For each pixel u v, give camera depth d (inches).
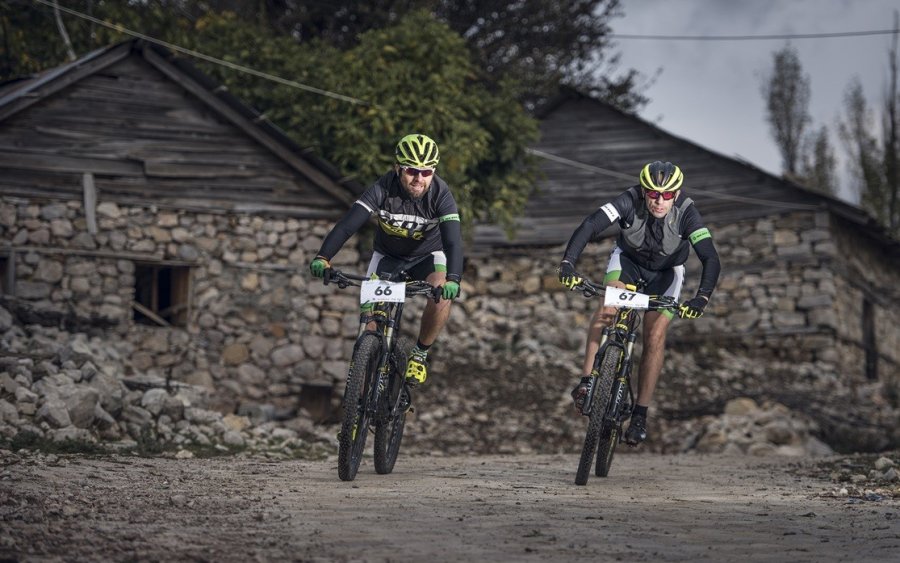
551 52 2191.2
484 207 1518.2
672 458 855.7
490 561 307.6
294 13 2023.9
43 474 482.3
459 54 1485.0
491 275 1665.8
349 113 1318.9
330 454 832.3
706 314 1635.1
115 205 1115.9
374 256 534.3
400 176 491.8
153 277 1167.0
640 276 541.6
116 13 1620.3
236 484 482.3
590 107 1782.7
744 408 1208.2
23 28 1621.6
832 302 1576.0
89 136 1120.2
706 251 518.6
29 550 301.9
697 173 1695.4
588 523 385.7
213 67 1416.1
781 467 707.4
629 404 548.7
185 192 1149.1
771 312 1603.1
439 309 510.9
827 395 1375.5
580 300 1657.2
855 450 1146.7
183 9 1911.9
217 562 297.6
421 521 378.0
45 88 1091.9
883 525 391.5
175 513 380.5
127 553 305.0
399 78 1366.9
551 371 1354.6
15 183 1079.0
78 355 818.8
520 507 423.5
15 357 780.6
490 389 1264.8
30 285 1068.5
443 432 1109.1
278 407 1143.6
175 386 869.2
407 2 2017.7
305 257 1186.6
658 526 383.9
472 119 1482.5
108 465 564.7
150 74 1157.1
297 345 1161.4
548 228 1724.9
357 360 487.2
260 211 1176.2
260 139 1176.2
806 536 364.5
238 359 1139.3
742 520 404.8
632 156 1743.4
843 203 1577.3
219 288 1146.7
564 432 1129.4
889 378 1849.2
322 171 1197.1
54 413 701.9
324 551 315.9
